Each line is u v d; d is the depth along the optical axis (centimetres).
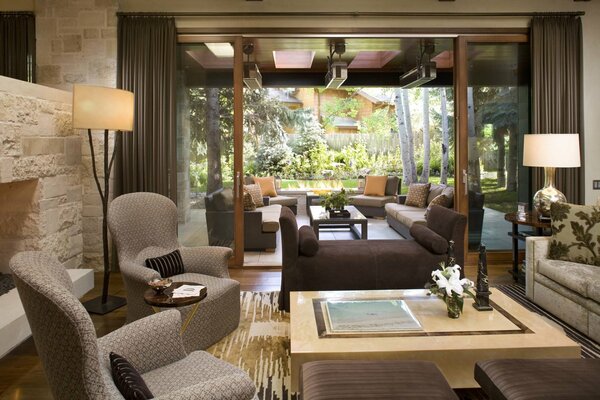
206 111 510
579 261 362
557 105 507
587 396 163
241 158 511
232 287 324
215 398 139
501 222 534
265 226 604
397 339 228
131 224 342
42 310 128
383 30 501
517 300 399
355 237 745
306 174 1070
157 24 485
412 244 398
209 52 507
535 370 181
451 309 255
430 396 163
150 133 490
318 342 225
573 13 503
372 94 1082
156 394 171
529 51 520
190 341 287
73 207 452
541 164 428
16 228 388
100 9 484
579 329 327
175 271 334
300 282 369
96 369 128
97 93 355
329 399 161
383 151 1074
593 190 520
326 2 494
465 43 510
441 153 1050
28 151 364
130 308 317
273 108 1055
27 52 482
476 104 521
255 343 309
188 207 516
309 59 736
